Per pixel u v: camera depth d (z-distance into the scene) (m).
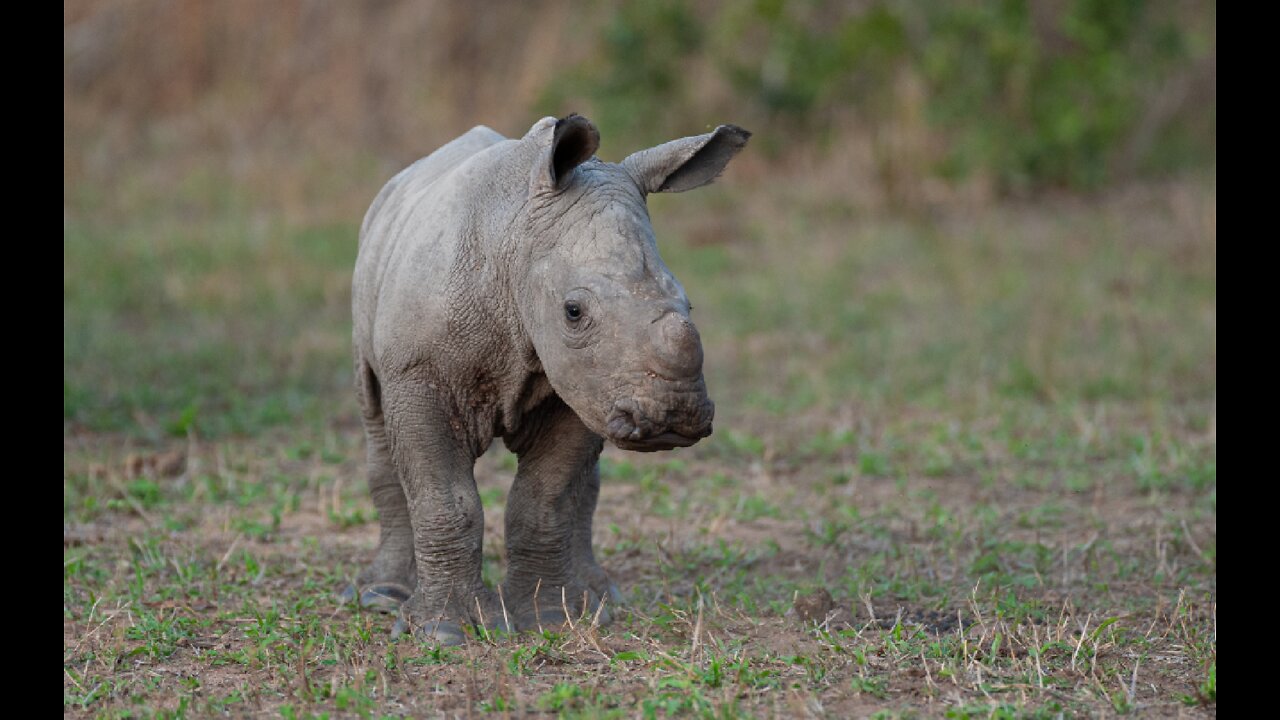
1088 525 22.28
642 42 57.31
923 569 20.02
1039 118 52.59
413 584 18.41
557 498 17.14
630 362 14.30
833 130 56.09
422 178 17.89
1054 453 26.80
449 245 16.08
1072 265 43.31
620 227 15.00
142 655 16.16
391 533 18.59
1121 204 50.91
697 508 23.48
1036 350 33.41
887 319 38.34
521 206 15.71
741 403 30.95
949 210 51.38
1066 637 16.50
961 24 53.00
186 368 32.62
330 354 34.62
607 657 15.73
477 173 16.44
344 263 44.81
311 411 29.39
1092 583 19.11
